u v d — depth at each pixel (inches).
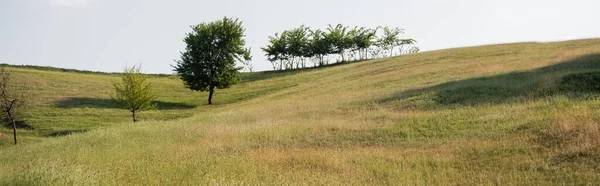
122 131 901.2
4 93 1202.6
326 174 434.0
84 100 1814.7
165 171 451.2
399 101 945.5
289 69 3218.5
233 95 2114.9
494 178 390.9
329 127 737.6
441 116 724.0
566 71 981.8
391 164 475.5
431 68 1542.8
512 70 1149.7
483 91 910.4
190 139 743.7
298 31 3508.9
